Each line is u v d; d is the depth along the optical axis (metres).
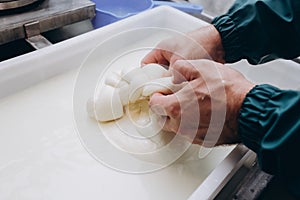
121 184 0.42
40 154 0.44
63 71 0.57
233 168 0.37
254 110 0.37
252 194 0.39
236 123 0.39
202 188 0.35
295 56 0.51
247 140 0.38
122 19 0.64
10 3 0.58
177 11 0.69
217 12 0.88
